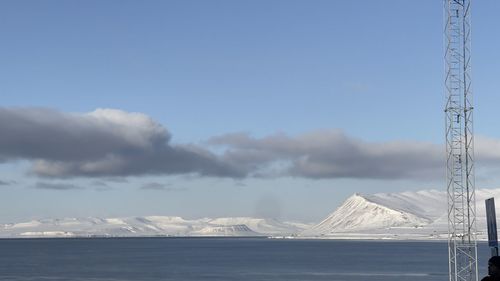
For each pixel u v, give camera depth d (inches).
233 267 7800.2
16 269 7495.1
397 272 6771.7
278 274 6584.6
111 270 7293.3
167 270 7273.6
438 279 5890.8
